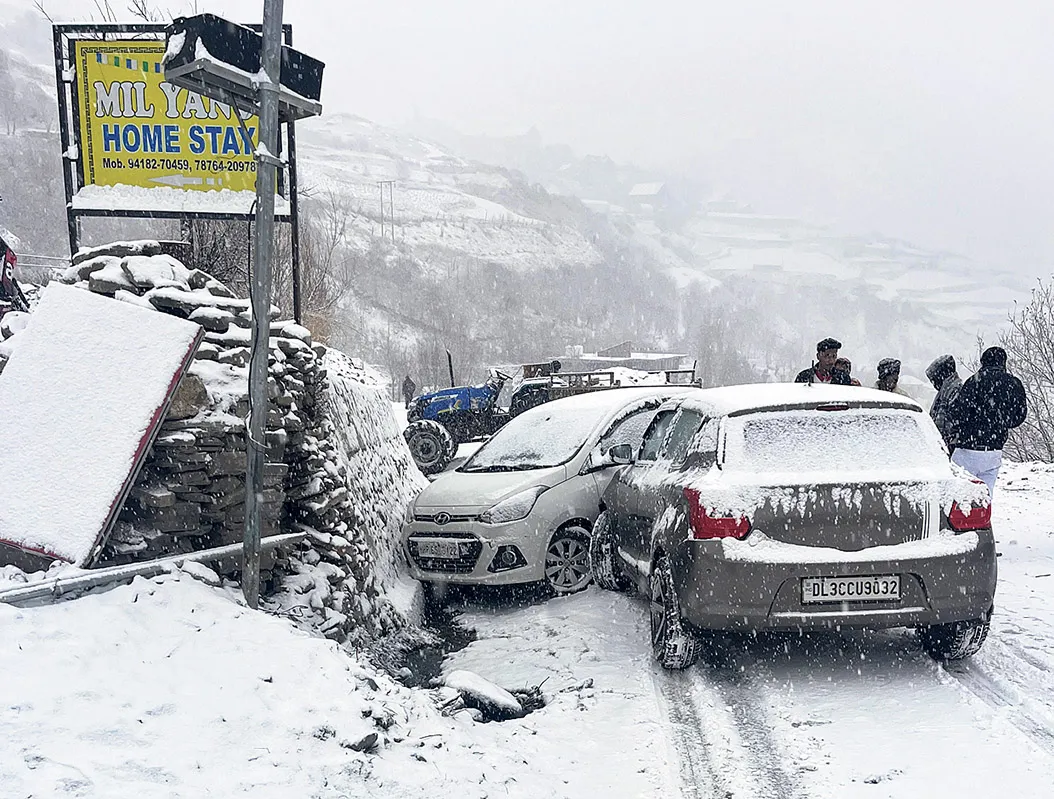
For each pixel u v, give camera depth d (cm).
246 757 340
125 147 749
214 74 465
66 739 324
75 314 537
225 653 416
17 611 406
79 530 463
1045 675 523
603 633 665
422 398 2195
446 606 820
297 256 793
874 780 399
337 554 649
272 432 579
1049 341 2081
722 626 508
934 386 930
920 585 505
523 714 528
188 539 524
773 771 418
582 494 812
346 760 355
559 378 2238
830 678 539
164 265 590
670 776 418
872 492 510
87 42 743
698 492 526
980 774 398
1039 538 948
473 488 816
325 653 441
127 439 487
